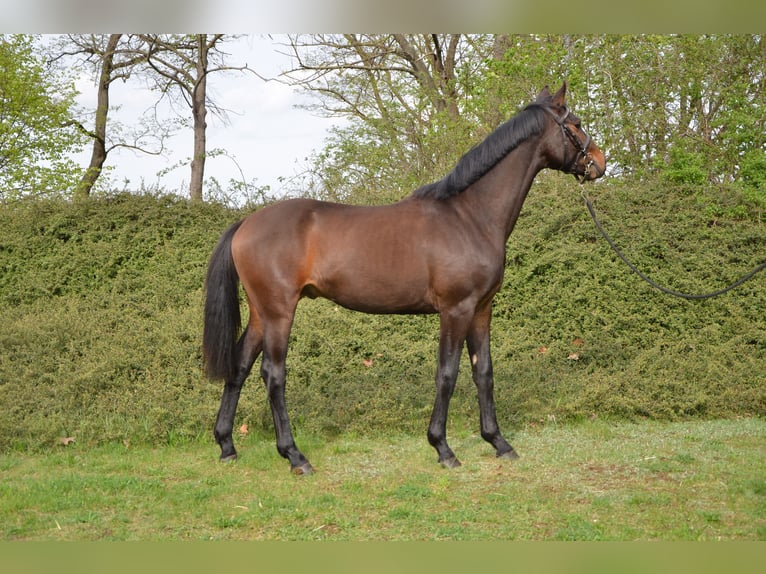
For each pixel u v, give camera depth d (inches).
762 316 281.1
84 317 282.4
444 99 493.4
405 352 266.4
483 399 194.2
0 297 331.0
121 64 617.9
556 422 231.0
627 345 274.7
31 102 549.3
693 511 152.3
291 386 243.4
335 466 189.9
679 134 365.7
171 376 239.6
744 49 358.3
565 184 331.6
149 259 344.2
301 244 179.8
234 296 189.9
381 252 179.2
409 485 169.5
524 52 376.8
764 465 184.9
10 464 193.8
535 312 290.0
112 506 160.6
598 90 370.6
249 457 195.9
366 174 493.4
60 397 227.6
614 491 166.4
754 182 316.5
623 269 295.1
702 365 255.9
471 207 184.4
